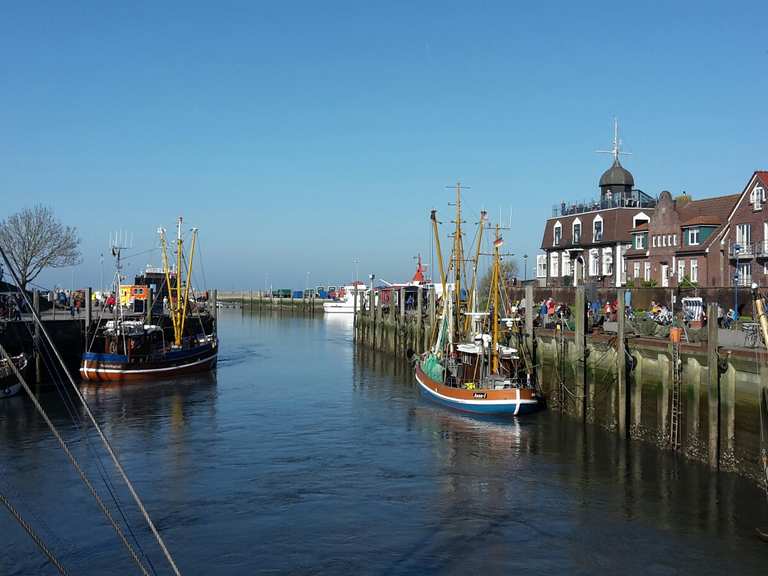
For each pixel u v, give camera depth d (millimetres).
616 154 98375
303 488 29859
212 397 51438
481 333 49062
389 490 29625
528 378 45938
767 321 26250
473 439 38031
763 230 63281
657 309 52688
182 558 22984
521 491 29297
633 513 26453
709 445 30016
